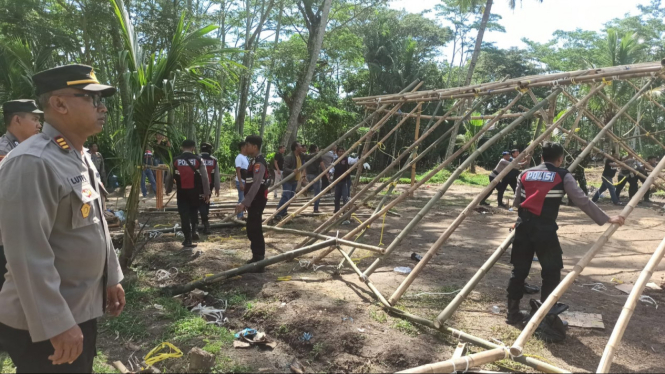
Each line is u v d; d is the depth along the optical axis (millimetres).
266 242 7512
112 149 13805
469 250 7285
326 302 4531
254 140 5867
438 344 3742
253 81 26328
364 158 8617
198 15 17953
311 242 7102
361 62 27172
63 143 1975
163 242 7180
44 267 1767
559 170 3971
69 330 1807
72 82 1999
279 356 3580
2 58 11891
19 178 1752
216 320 4238
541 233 3920
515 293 4137
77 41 14469
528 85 5508
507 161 12211
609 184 13141
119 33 14000
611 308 4645
